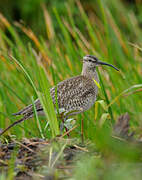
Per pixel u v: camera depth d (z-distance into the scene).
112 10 15.68
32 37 13.57
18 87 12.82
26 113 10.12
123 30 15.83
